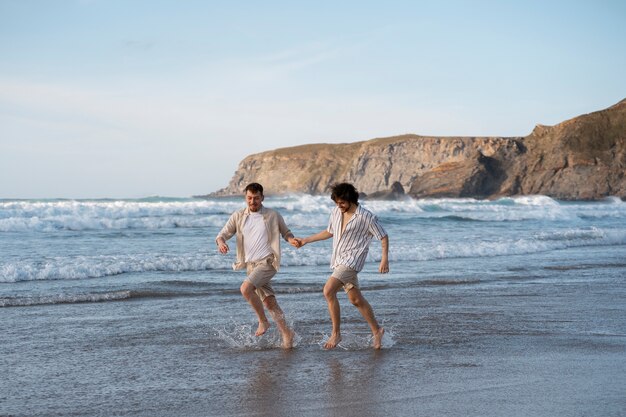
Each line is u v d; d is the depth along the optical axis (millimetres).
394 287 11039
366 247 6496
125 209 30938
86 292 9820
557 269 14164
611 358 5891
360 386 4938
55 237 19625
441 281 11703
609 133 167375
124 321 7820
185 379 5207
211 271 12758
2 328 7305
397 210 42469
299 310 8688
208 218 26047
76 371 5477
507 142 172375
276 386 4969
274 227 6711
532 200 66125
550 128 172250
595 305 9266
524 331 7309
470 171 164000
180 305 9039
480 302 9477
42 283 10805
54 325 7520
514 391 4730
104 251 15781
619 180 156500
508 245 18641
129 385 5023
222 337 6977
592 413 4160
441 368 5527
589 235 23312
